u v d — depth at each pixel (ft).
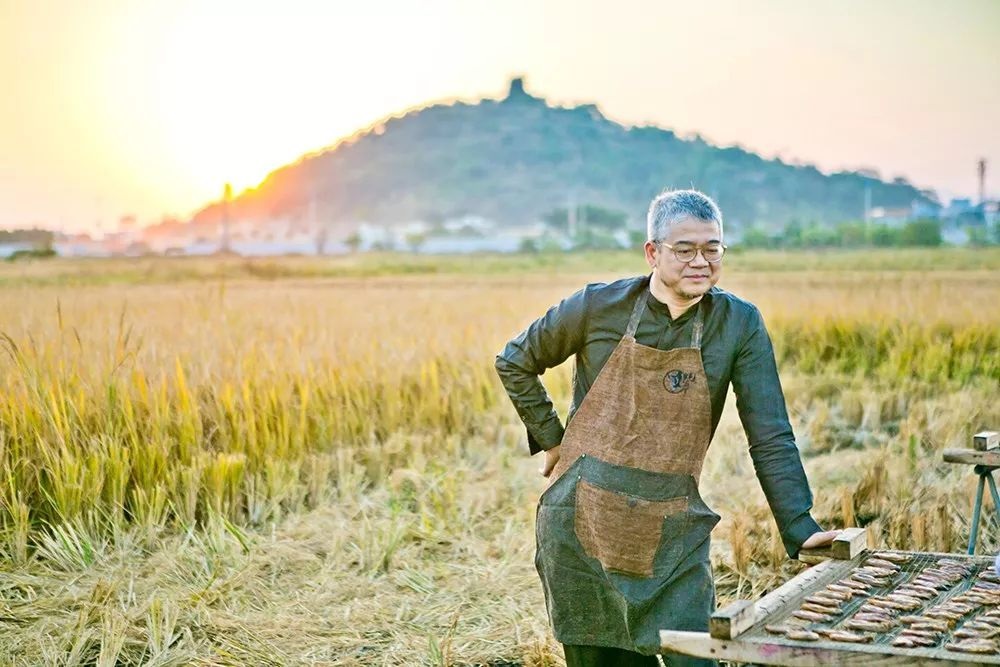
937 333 49.98
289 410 27.91
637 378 11.42
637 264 217.15
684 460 11.38
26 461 22.02
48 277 127.54
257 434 26.09
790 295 71.10
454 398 32.73
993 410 31.30
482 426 32.14
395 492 24.41
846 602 10.36
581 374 11.94
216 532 20.54
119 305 52.44
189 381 28.04
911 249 260.62
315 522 22.50
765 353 11.58
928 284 85.30
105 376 25.50
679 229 11.00
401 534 20.52
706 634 9.21
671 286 11.18
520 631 16.48
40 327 34.50
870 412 32.40
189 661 15.39
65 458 21.61
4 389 24.44
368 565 19.70
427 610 17.54
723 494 24.49
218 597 17.92
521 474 26.63
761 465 11.55
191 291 76.89
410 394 33.30
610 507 11.29
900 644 9.03
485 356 37.99
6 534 20.43
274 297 73.82
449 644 15.44
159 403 25.23
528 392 12.21
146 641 16.11
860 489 21.30
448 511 22.63
